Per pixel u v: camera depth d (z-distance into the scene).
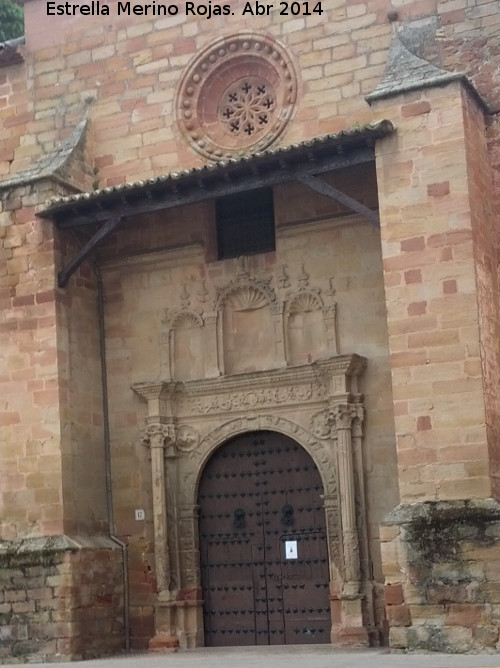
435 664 14.16
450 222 17.34
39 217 20.75
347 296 19.89
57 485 19.91
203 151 21.09
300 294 20.23
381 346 19.52
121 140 21.80
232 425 20.47
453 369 17.00
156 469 20.58
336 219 20.11
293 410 20.00
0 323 20.83
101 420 21.34
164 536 20.33
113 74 22.03
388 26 19.94
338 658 16.06
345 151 18.30
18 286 20.78
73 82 22.33
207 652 18.91
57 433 20.06
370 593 18.83
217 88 21.44
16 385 20.55
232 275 20.89
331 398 19.41
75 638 19.14
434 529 16.50
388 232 17.72
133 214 20.05
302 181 18.58
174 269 21.42
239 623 20.03
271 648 18.89
